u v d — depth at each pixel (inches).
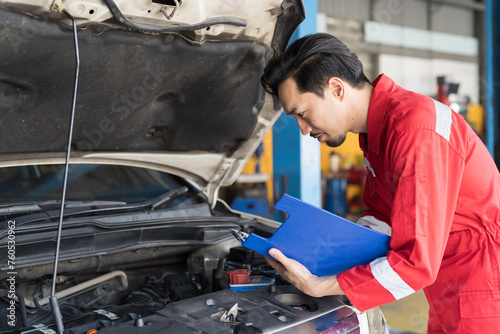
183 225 70.6
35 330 49.3
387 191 56.0
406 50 399.9
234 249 72.2
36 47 47.9
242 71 65.1
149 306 58.4
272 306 52.7
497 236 52.7
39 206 63.5
